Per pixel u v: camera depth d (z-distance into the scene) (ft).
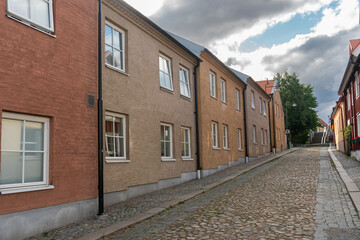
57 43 22.45
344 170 46.14
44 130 21.48
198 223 21.58
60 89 22.43
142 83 35.45
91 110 25.13
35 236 19.63
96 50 26.20
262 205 26.43
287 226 19.69
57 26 22.56
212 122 56.90
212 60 56.13
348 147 74.02
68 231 20.66
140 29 35.86
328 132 240.73
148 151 35.73
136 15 34.12
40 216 20.30
